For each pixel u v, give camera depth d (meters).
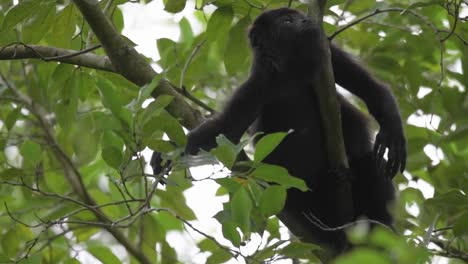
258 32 10.93
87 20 9.83
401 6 12.17
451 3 10.42
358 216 10.92
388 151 10.17
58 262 11.62
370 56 12.59
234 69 11.29
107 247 11.13
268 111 11.00
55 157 12.67
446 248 10.01
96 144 11.52
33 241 9.95
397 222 10.99
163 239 11.46
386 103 10.55
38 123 12.75
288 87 10.69
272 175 7.40
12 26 9.78
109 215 12.35
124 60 9.84
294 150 10.74
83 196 11.96
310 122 10.77
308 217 10.02
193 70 12.57
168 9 10.41
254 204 7.89
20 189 12.28
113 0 10.73
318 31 9.99
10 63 13.41
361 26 12.59
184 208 11.00
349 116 11.21
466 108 11.50
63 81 10.59
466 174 10.80
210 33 10.92
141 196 11.18
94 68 10.28
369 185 10.91
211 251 10.02
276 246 7.73
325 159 10.61
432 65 13.15
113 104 7.84
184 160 7.71
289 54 10.32
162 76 7.86
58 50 10.37
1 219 12.16
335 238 10.29
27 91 13.15
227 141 7.36
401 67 12.42
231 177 7.59
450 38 11.83
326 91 9.59
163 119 7.77
